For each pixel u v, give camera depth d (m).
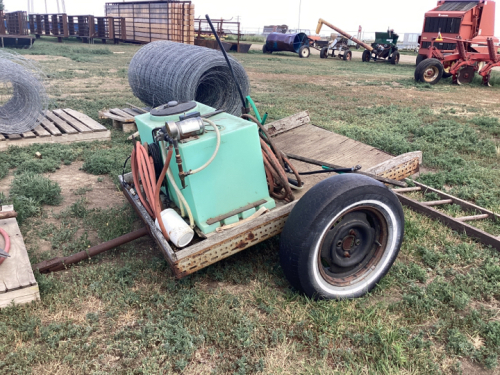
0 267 3.27
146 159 3.34
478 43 16.23
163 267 3.60
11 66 6.62
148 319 3.01
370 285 3.31
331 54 28.89
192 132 2.95
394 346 2.70
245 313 3.05
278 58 25.81
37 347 2.71
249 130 3.20
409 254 3.87
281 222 3.33
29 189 4.88
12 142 6.79
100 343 2.81
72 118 8.04
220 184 3.16
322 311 3.05
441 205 4.96
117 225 4.30
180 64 7.13
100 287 3.32
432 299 3.18
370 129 8.11
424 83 15.72
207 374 2.57
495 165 6.27
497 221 4.46
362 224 3.20
